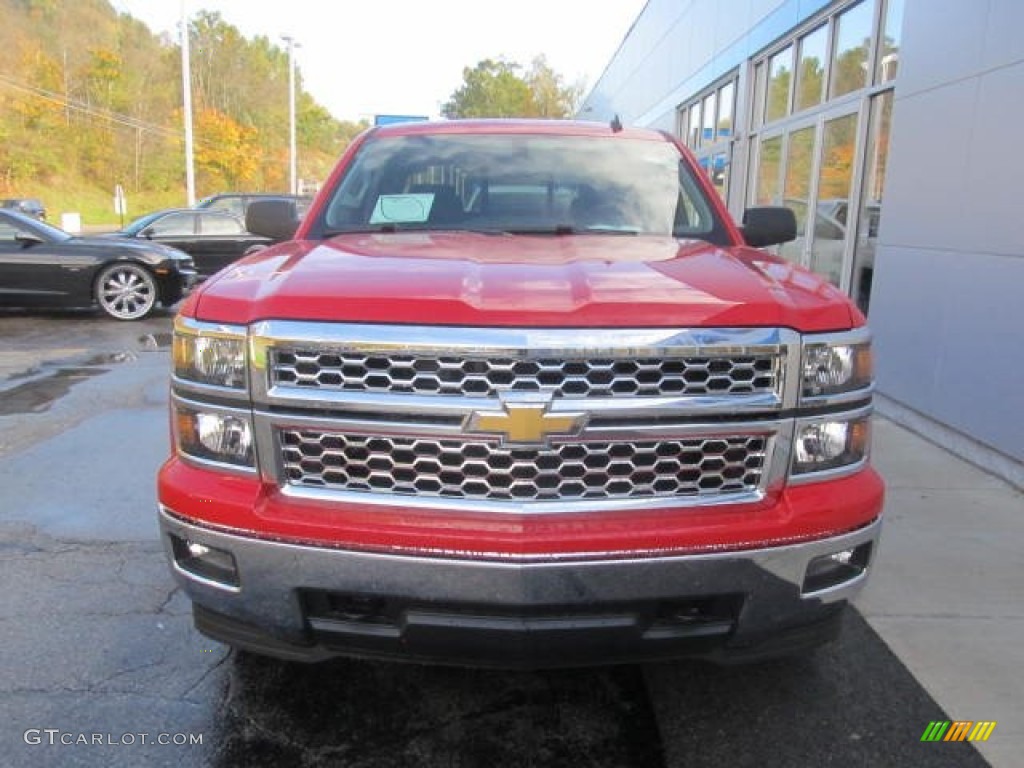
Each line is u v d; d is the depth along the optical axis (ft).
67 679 9.03
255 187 260.42
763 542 6.86
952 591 11.25
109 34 256.73
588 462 6.77
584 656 7.04
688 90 49.67
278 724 8.36
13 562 11.94
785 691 9.02
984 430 16.19
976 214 16.48
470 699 8.83
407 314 6.64
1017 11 15.26
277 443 6.93
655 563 6.72
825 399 7.10
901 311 19.60
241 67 287.07
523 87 272.92
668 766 7.85
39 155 201.57
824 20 28.45
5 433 18.57
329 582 6.84
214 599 7.28
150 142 234.58
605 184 11.80
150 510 13.99
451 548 6.65
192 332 7.27
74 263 36.42
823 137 28.30
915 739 8.25
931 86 18.35
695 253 9.16
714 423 6.84
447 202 11.47
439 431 6.66
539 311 6.59
